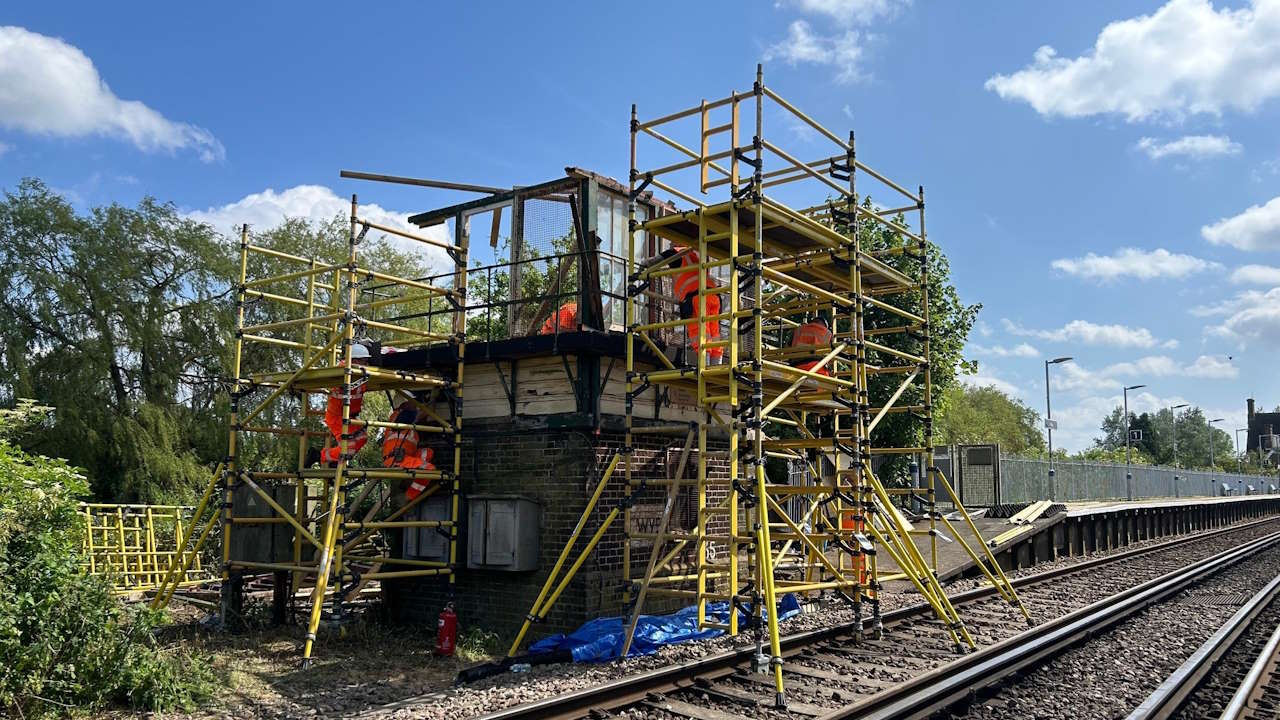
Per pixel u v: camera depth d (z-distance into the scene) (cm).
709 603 1263
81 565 830
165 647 927
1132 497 4012
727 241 1137
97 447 2406
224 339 2695
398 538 1271
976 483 2841
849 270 1205
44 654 748
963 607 1388
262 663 985
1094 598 1514
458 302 1240
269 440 2673
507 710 682
